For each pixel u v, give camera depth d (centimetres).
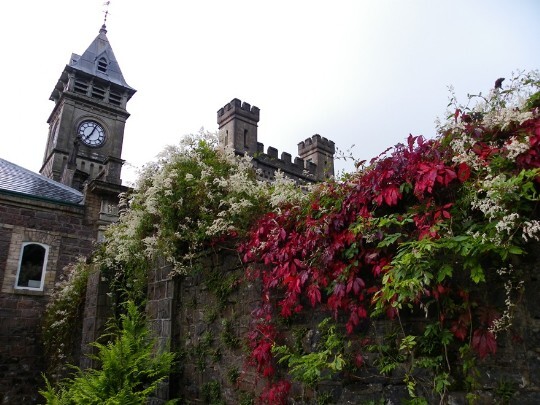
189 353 474
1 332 1075
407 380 270
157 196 479
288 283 338
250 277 412
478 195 258
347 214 314
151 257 539
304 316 355
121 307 712
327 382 320
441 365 264
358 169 332
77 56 4172
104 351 441
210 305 461
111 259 728
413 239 270
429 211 268
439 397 263
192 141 518
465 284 265
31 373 1068
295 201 382
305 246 327
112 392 400
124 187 1337
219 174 477
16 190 1209
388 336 294
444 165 267
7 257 1133
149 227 534
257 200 440
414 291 249
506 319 247
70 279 994
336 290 299
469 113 278
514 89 265
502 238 232
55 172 3481
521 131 247
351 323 299
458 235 251
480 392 249
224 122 2845
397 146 292
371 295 303
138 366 438
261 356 358
